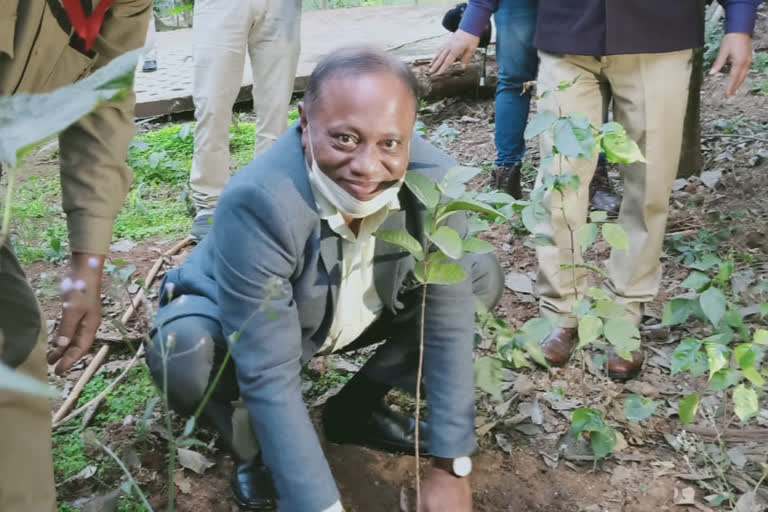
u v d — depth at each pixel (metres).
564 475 2.16
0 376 0.49
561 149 2.00
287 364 1.60
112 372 2.59
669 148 2.43
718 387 1.90
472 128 4.86
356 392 2.14
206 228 3.50
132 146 4.44
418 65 5.24
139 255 3.43
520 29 3.39
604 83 2.54
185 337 1.78
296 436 1.58
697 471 2.15
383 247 1.78
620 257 2.58
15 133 0.59
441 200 1.63
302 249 1.62
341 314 1.84
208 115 3.44
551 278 2.55
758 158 3.96
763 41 5.66
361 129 1.42
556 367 2.57
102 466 2.16
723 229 3.34
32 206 3.82
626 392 2.49
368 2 10.23
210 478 2.15
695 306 2.10
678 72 2.38
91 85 0.62
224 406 1.89
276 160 1.60
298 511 1.57
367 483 2.13
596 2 2.31
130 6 1.71
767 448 2.20
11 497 1.41
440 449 1.72
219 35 3.38
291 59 3.64
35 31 1.53
